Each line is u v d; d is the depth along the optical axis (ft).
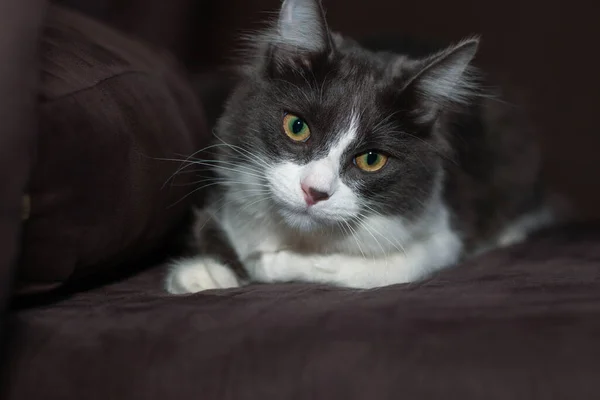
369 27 2.49
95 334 1.28
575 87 2.40
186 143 1.69
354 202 1.63
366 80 1.65
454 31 2.46
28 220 1.33
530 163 2.16
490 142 2.07
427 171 1.71
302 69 1.65
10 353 1.28
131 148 1.48
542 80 2.42
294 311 1.31
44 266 1.38
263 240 1.74
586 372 1.13
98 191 1.41
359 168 1.64
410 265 1.71
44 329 1.31
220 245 1.75
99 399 1.22
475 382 1.15
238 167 1.70
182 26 2.57
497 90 2.18
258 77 1.70
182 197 1.70
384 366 1.18
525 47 2.42
